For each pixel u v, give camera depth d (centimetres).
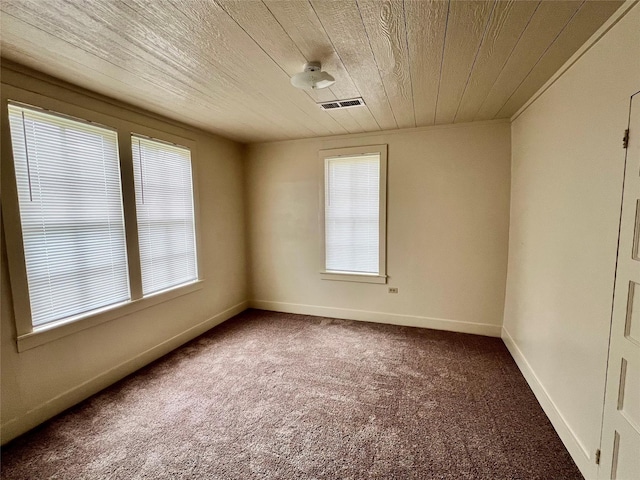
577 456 162
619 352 131
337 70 197
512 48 169
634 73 125
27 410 194
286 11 136
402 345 313
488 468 162
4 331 183
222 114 288
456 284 344
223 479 156
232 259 407
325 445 179
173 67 191
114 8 133
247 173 425
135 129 265
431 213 345
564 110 188
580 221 167
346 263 391
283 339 332
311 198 397
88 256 231
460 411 209
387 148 354
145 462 167
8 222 184
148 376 258
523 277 264
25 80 190
